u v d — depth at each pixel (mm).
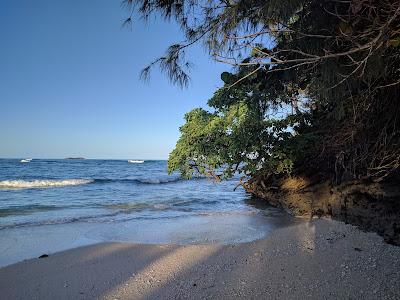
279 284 4453
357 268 4785
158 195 17672
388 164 5074
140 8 4027
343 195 7523
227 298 4125
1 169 43656
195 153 11023
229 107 10609
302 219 9766
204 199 15734
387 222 5773
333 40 3166
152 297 4320
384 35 2596
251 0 3535
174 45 4211
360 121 5367
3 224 9352
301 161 11102
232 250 6465
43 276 5207
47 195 17406
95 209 12531
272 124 10461
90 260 6008
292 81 4289
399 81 3559
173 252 6430
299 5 3117
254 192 14945
